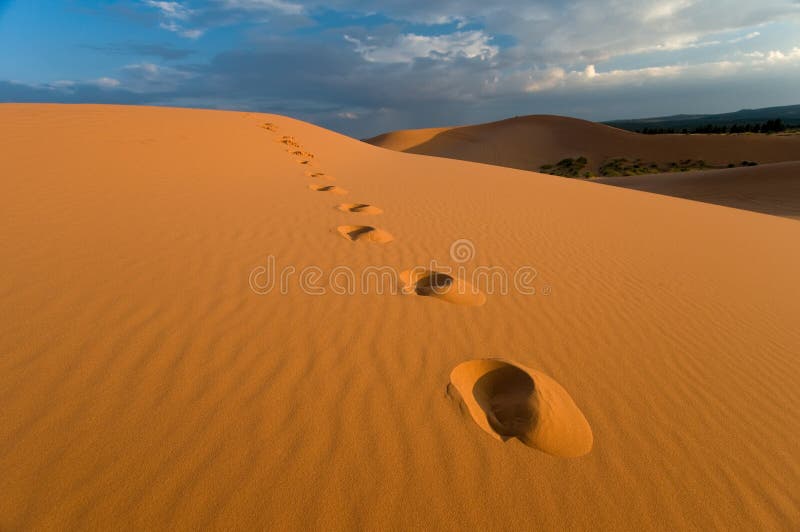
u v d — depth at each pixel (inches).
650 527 64.7
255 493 62.9
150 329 102.8
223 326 107.8
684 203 470.0
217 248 163.8
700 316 145.2
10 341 93.0
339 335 109.0
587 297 151.8
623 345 119.3
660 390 99.6
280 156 504.1
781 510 70.2
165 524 57.5
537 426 79.3
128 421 73.5
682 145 2256.4
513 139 2775.6
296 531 58.5
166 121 518.9
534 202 341.4
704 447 82.4
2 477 61.4
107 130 398.9
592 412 89.0
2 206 184.7
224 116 722.8
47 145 305.4
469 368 101.8
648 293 162.1
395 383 91.7
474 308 133.2
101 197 218.5
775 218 450.0
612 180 1311.5
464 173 524.4
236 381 87.0
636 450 79.4
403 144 2950.3
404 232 213.5
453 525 61.9
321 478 66.6
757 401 99.5
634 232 269.6
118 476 63.3
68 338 96.0
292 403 82.1
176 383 84.6
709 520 66.9
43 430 70.0
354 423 78.7
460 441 77.0
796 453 83.5
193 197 244.8
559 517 64.6
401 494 65.5
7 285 118.2
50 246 148.3
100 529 56.0
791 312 158.9
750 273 205.5
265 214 221.1
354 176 419.8
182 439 70.9
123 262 141.0
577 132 2716.5
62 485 61.1
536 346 114.0
